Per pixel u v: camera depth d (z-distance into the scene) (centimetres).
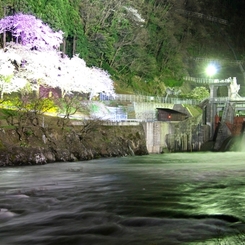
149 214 1269
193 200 1515
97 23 6525
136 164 3428
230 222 1145
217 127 6284
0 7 4822
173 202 1473
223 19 10175
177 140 5644
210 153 5319
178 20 8775
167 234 1019
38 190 1822
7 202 1506
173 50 8069
